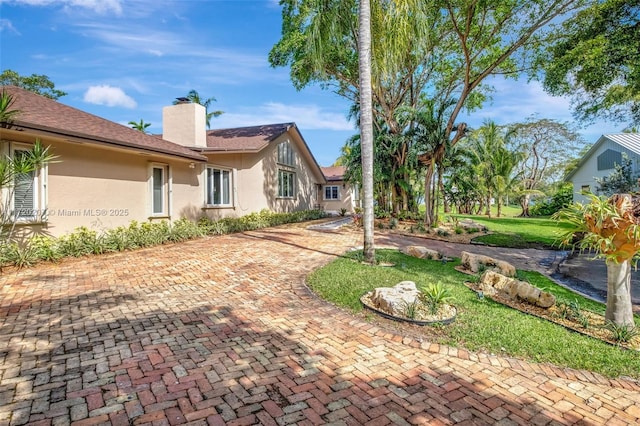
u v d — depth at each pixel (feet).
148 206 37.68
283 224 57.31
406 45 30.35
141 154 35.63
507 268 25.57
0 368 10.75
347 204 100.58
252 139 55.98
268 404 9.50
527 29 49.39
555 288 23.04
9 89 31.76
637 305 20.03
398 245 38.45
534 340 13.91
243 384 10.39
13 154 25.04
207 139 57.36
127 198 35.12
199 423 8.63
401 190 62.34
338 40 31.63
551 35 48.65
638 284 24.89
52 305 16.40
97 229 31.81
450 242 43.16
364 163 26.71
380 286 20.61
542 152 123.85
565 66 41.81
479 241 44.16
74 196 29.71
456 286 21.57
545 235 51.19
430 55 58.85
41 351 11.93
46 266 23.84
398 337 14.01
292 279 22.54
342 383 10.68
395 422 8.95
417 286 20.74
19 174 24.14
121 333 13.57
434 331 14.60
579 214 15.72
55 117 29.01
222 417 8.89
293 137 70.74
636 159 63.41
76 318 14.94
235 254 29.60
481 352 12.93
